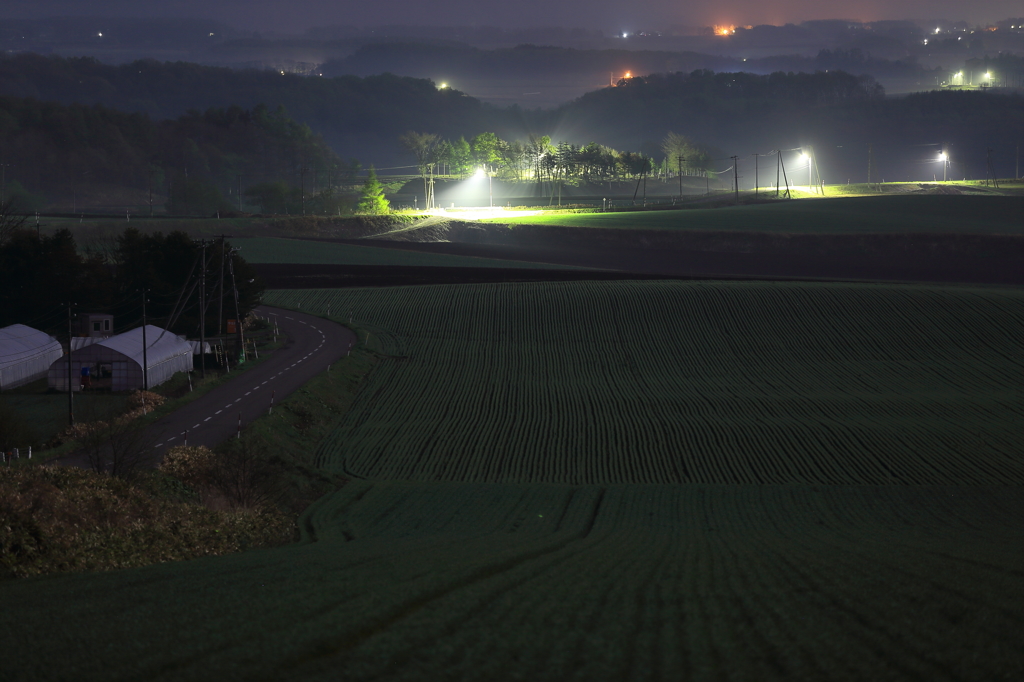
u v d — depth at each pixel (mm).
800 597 14273
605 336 75062
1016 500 38062
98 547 19844
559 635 11242
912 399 57406
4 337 59938
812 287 86250
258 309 85500
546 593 14070
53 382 55719
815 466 44219
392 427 51000
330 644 10672
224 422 45406
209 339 70250
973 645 11000
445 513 33531
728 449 47188
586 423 52156
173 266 75500
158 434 41844
